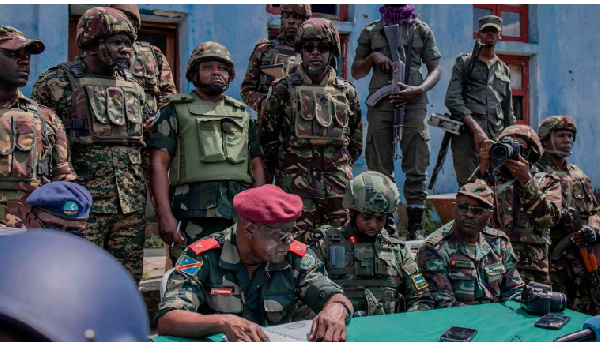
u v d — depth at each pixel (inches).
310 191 142.7
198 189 126.3
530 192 144.1
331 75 150.4
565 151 173.8
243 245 91.8
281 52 179.2
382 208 109.3
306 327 87.0
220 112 131.6
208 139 127.7
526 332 88.0
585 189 183.2
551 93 311.4
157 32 247.6
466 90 207.5
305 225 142.4
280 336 81.7
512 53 305.0
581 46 316.8
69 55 231.3
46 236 15.9
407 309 111.0
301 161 143.6
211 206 125.3
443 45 288.7
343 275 110.2
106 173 130.6
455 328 87.1
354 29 263.9
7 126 108.2
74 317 14.2
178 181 127.7
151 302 145.8
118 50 130.6
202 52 129.4
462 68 206.1
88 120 129.4
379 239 115.1
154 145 127.2
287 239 89.4
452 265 118.6
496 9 303.4
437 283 116.6
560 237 176.9
